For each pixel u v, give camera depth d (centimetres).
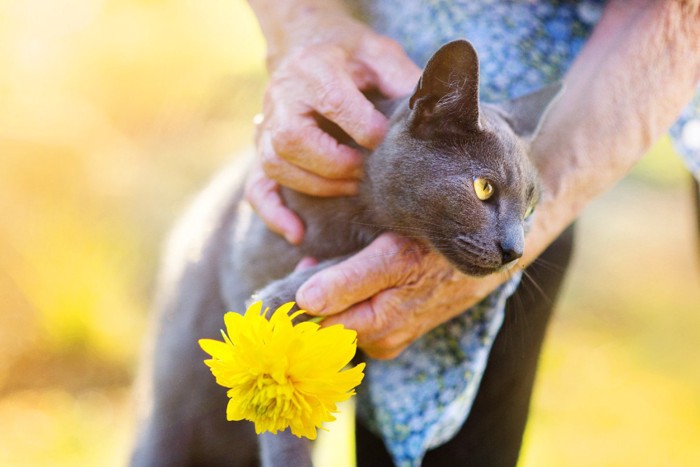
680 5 79
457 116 78
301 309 75
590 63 82
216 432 97
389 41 84
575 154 81
